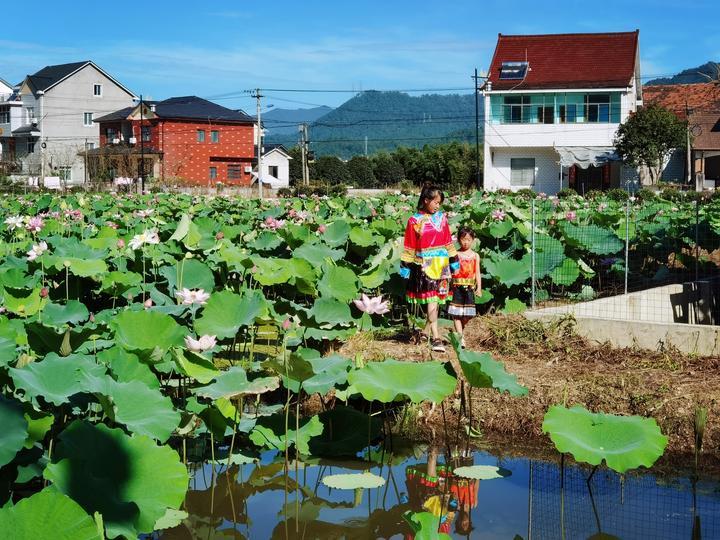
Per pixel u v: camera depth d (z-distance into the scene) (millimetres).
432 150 79562
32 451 4895
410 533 5312
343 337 8070
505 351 8258
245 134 67938
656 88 62594
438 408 7133
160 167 64000
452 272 8375
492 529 5238
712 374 7273
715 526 5285
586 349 8172
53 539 3451
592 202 24016
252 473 6199
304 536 5234
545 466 6367
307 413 7324
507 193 39344
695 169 52344
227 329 6781
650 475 6184
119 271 9398
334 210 19531
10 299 7402
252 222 18234
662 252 14055
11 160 71875
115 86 74062
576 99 48656
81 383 4961
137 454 4582
